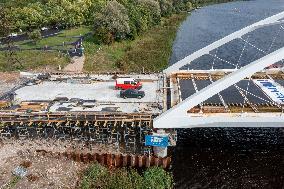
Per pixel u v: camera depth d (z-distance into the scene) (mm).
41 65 81125
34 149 50781
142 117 48844
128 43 105125
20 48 93312
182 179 46938
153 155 49750
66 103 53594
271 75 62500
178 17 144625
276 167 49062
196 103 46438
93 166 48031
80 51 91500
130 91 54219
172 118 47094
